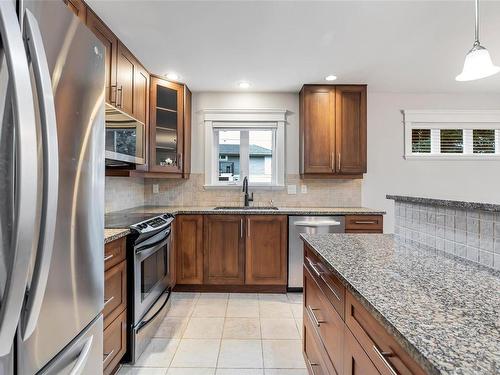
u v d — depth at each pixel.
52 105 0.82
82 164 1.07
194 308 2.75
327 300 1.29
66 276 0.98
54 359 0.93
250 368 1.86
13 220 0.70
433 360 0.53
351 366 0.99
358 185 3.68
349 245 1.51
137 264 1.93
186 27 2.16
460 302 0.79
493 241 1.09
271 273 3.10
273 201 3.70
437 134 3.73
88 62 1.11
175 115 3.31
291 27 2.17
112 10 1.94
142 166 2.82
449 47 2.48
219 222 3.11
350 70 2.97
